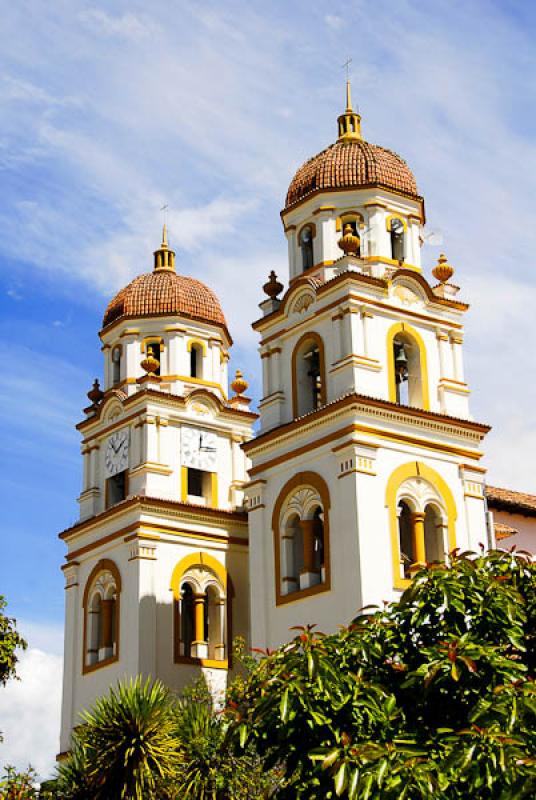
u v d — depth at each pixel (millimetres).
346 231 45031
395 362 44406
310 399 44844
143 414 51812
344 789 18156
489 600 21266
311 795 20062
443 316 45688
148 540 49250
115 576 49938
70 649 51719
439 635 21469
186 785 32938
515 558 23531
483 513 43688
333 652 21234
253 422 55000
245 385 55688
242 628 50719
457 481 43469
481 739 18234
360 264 44250
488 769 17750
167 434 51969
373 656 21344
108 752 33375
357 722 20000
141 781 32594
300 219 47156
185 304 55219
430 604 21516
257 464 44812
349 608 39344
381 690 20391
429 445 42938
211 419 53625
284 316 45781
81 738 35188
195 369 55438
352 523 40031
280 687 20203
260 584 43312
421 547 41531
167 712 34625
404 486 41781
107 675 49000
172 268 57406
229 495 53094
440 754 18766
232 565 51406
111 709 34219
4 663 41375
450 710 20406
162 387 53406
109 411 53875
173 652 48312
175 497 51156
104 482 53375
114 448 53281
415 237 46969
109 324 55531
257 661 39219
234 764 33000
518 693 19031
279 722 20453
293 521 43312
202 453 52812
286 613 41969
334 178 46312
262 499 44281
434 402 44281
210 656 49875
